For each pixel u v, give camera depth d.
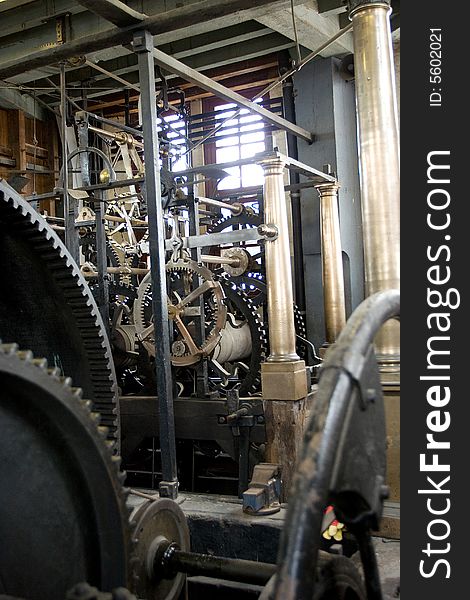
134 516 2.08
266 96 9.52
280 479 3.58
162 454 3.25
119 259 6.29
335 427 1.06
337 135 7.58
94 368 2.67
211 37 7.91
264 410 3.87
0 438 1.34
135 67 8.59
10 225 2.25
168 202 4.86
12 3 6.88
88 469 1.45
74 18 6.87
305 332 6.98
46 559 1.43
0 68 3.86
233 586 2.82
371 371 1.22
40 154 10.80
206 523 3.27
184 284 4.56
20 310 2.56
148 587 2.09
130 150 5.80
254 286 5.47
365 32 2.71
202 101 10.20
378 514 1.20
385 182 2.63
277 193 4.07
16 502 1.38
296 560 0.96
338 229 5.81
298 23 6.60
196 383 4.55
